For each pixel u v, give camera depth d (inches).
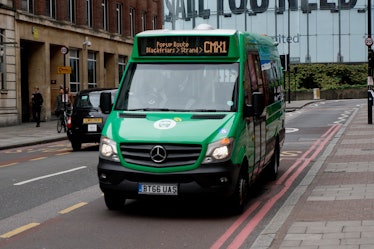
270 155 498.0
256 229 339.0
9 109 1389.0
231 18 3275.1
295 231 309.7
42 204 423.2
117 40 1969.7
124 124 375.6
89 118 816.3
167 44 409.7
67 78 1642.5
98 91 844.0
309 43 3206.2
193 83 398.6
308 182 486.6
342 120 1381.6
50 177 558.6
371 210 356.5
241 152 371.9
